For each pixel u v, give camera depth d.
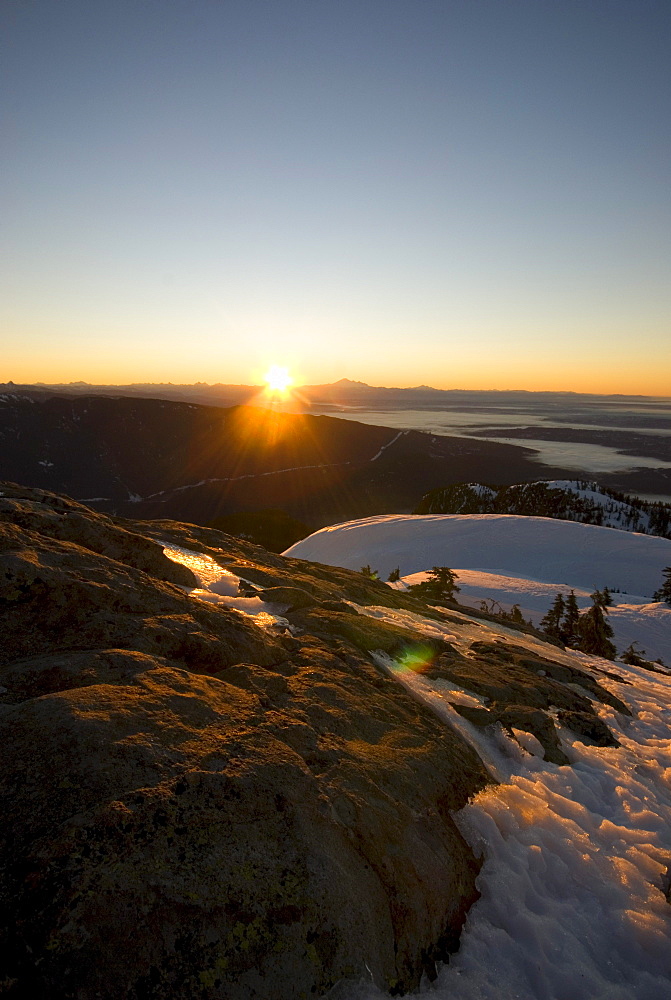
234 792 3.85
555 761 7.17
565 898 4.70
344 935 3.41
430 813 4.77
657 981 3.98
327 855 3.73
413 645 9.92
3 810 3.31
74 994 2.65
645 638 61.44
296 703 5.73
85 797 3.43
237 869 3.37
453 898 4.20
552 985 3.77
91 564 7.04
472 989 3.62
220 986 2.91
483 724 7.30
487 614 23.28
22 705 4.12
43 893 2.91
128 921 2.92
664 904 4.68
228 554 13.98
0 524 7.23
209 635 6.41
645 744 9.47
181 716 4.55
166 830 3.41
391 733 5.86
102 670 4.93
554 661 13.85
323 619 9.50
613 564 126.38
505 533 145.88
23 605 5.77
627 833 5.64
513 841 5.05
